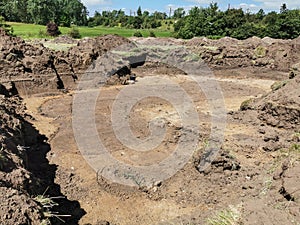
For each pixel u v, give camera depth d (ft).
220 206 25.49
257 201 21.90
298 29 138.31
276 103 42.78
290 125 41.01
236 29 145.79
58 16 213.46
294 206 20.18
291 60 87.61
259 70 85.20
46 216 20.59
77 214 25.08
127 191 27.76
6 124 32.81
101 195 27.35
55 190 27.84
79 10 249.34
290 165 24.58
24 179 22.68
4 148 25.73
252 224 19.13
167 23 231.91
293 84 44.39
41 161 32.76
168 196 27.20
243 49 92.53
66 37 104.53
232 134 39.73
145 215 25.17
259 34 142.00
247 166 31.55
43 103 52.70
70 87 62.69
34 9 201.36
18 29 154.10
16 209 19.06
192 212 25.25
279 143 35.60
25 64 60.13
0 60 57.62
